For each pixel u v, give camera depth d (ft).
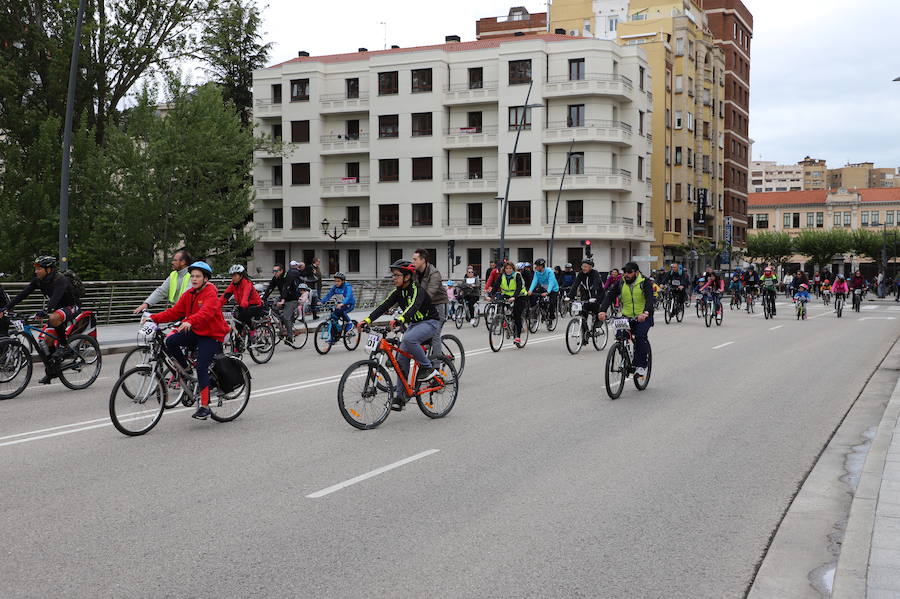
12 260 93.61
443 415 29.48
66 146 60.49
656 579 13.89
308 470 21.27
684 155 212.02
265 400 33.17
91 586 13.43
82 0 60.59
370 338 27.20
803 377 40.65
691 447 24.36
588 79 173.88
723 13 248.52
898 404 31.35
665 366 45.27
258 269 205.77
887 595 12.40
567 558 14.84
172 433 26.27
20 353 34.60
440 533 16.19
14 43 98.12
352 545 15.44
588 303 53.26
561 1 245.24
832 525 16.93
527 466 21.84
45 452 23.41
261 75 201.57
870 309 123.54
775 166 554.87
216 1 97.55
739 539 16.01
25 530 16.28
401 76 186.39
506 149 178.60
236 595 13.07
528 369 43.83
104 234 102.12
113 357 51.72
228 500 18.44
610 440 25.32
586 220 175.73
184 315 27.37
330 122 197.06
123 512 17.51
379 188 189.37
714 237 236.02
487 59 182.29
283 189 199.21
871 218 340.80
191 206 109.60
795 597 13.19
